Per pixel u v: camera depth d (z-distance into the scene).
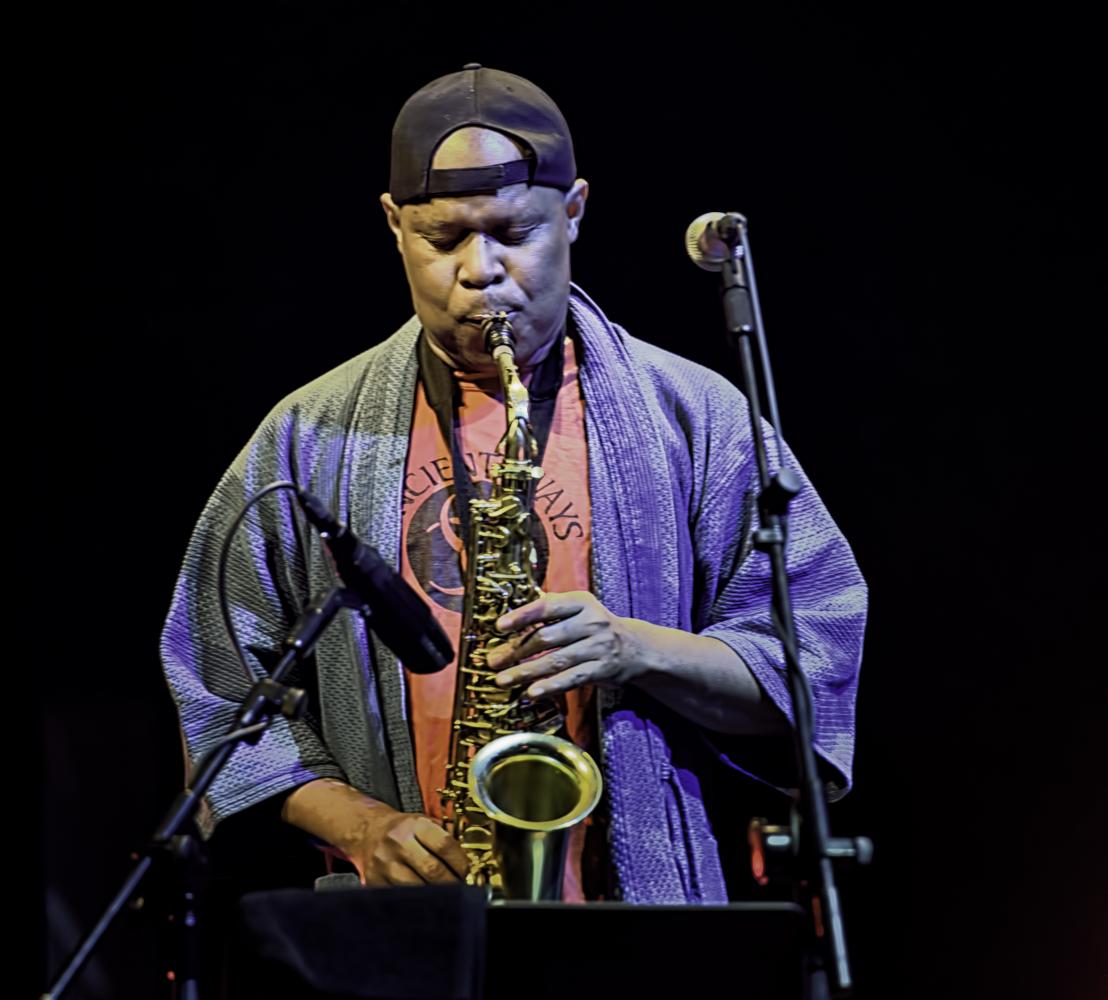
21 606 15.70
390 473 11.29
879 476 16.09
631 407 11.41
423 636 9.25
